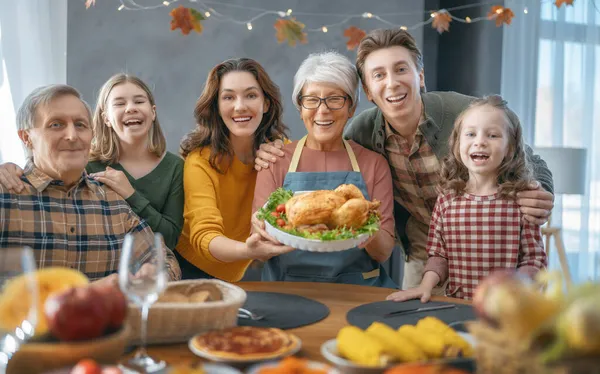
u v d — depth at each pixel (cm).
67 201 200
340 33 427
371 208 183
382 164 234
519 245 214
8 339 105
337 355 113
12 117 424
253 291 181
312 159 231
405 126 236
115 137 250
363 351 106
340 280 219
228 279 255
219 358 110
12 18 422
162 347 128
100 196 207
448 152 238
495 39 466
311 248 174
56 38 434
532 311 84
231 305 131
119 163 251
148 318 125
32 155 203
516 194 214
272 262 230
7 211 191
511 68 475
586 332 79
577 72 487
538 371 83
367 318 154
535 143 482
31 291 104
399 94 224
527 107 479
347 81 220
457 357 110
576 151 430
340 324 149
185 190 241
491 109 216
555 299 87
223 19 421
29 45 427
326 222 179
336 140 233
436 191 243
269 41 424
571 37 484
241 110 235
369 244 218
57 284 121
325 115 220
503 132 214
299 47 425
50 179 196
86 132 196
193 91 425
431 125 238
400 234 278
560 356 82
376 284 225
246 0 421
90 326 103
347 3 426
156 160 256
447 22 416
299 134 427
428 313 159
